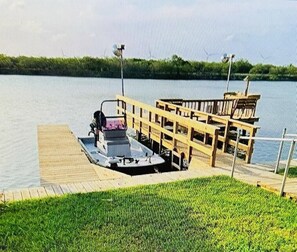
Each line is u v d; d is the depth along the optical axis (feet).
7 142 33.17
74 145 24.00
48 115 49.75
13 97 68.64
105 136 23.47
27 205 12.76
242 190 15.10
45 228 11.02
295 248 10.30
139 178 16.78
